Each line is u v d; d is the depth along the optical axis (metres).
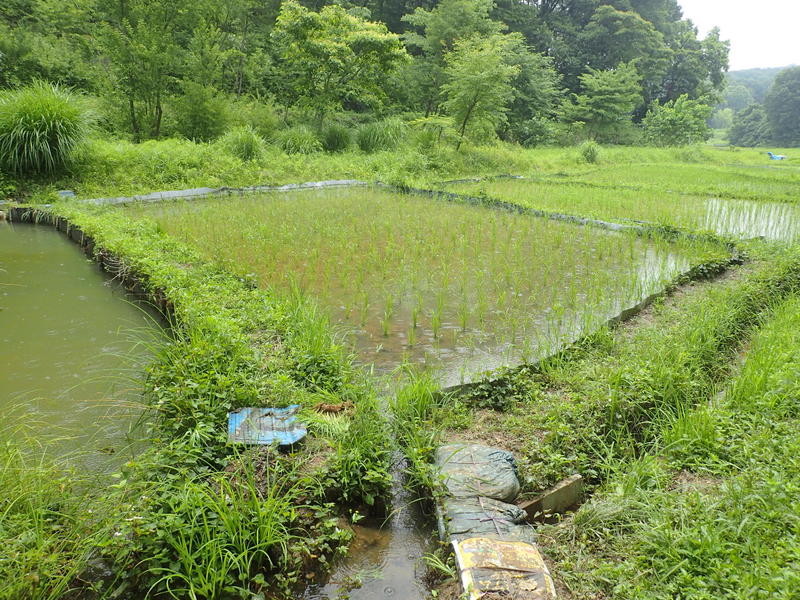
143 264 6.90
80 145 14.00
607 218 11.62
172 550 2.78
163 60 18.53
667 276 7.74
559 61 46.53
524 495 3.43
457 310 6.50
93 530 2.87
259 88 25.66
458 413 4.28
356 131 23.66
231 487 3.17
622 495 3.31
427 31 30.45
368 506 3.42
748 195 15.77
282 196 14.48
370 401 4.08
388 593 2.86
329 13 22.23
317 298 6.64
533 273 7.90
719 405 4.40
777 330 5.76
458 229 10.56
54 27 22.61
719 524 2.92
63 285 7.28
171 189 14.45
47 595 2.57
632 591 2.59
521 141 35.28
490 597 2.55
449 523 3.06
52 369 5.00
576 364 5.05
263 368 4.48
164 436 3.70
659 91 53.75
